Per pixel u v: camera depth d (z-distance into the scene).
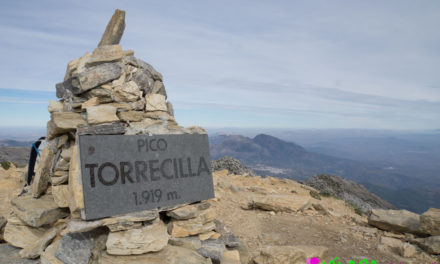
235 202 13.90
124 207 5.17
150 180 5.64
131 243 4.88
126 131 5.77
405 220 10.19
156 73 7.38
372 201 27.77
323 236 9.66
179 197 5.98
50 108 6.24
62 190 5.94
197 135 6.68
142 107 6.30
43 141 7.35
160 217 6.30
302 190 18.77
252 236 9.55
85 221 4.82
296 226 10.76
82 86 5.68
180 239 5.80
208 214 6.40
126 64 6.48
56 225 6.12
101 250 5.09
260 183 20.33
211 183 6.65
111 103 5.95
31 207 5.90
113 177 5.18
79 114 5.89
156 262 4.94
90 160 4.98
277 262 6.44
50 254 4.96
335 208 16.06
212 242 6.19
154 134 6.01
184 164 6.26
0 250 5.83
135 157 5.55
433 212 9.68
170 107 7.63
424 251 8.29
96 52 6.18
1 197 8.34
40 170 6.23
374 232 10.10
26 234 6.04
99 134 5.37
